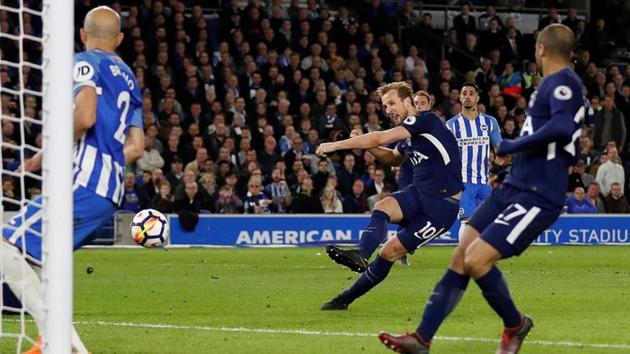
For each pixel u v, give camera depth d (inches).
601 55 2166.6
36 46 1603.1
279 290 847.7
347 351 510.3
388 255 684.7
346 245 1579.7
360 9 2054.6
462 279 470.9
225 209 1556.3
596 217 1659.7
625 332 577.3
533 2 2268.7
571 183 1690.5
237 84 1775.3
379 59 1934.1
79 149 486.6
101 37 500.7
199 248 1509.6
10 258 453.7
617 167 1710.1
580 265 1180.5
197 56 1809.8
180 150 1630.2
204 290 849.5
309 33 1920.5
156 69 1739.7
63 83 436.5
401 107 694.5
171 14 1831.9
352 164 1641.2
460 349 514.6
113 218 1518.2
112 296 799.7
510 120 1839.3
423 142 687.7
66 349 435.8
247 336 565.3
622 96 1985.7
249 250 1466.5
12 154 1379.2
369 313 676.7
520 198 461.1
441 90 1919.3
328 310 692.7
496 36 2063.2
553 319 639.1
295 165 1600.6
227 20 1882.4
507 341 477.1
